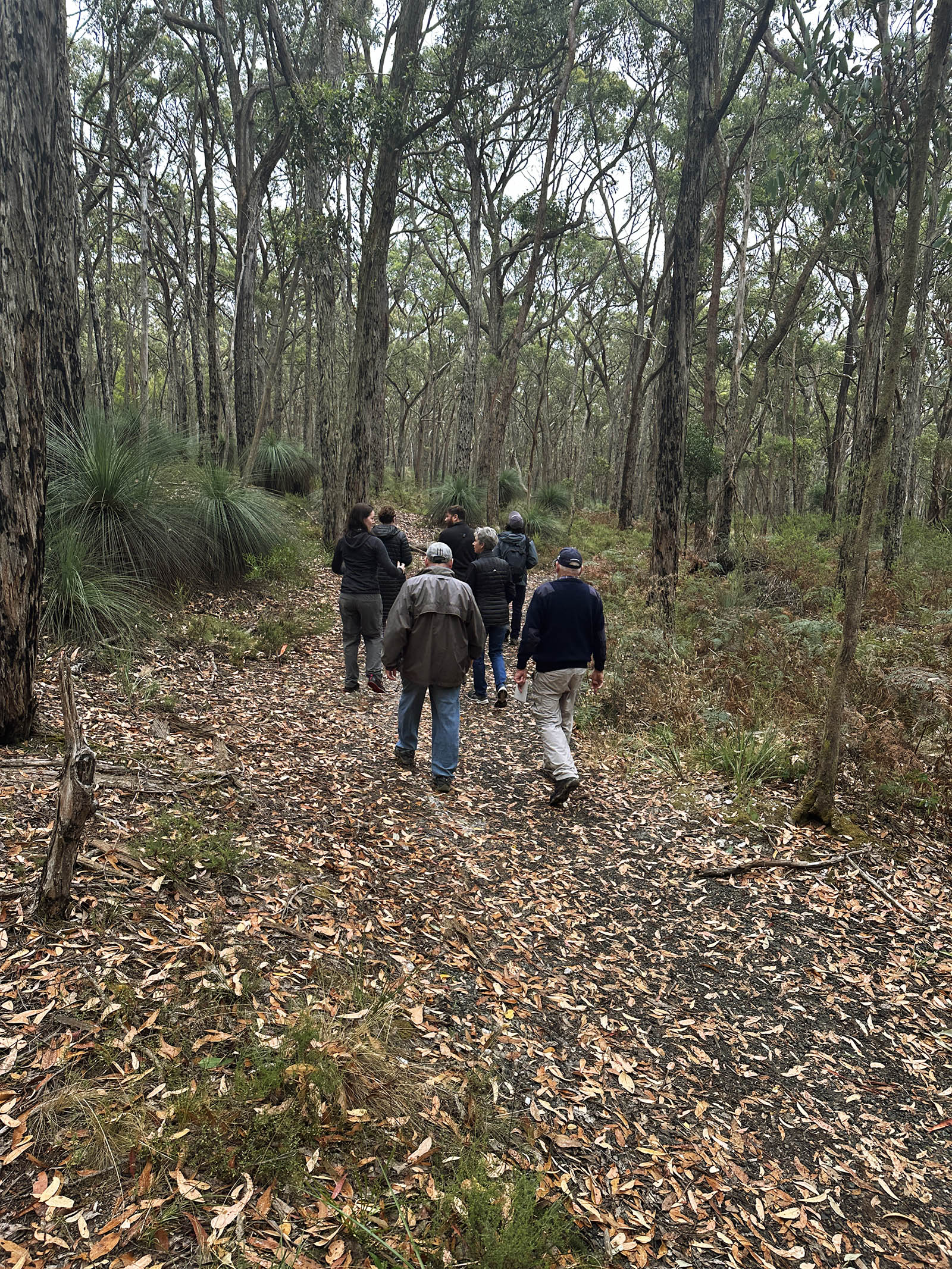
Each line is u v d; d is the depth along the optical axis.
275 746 5.25
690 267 9.20
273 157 15.20
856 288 24.17
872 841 4.88
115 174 18.17
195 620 7.45
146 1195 1.91
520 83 18.98
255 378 19.72
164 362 36.12
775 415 36.50
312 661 7.66
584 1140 2.52
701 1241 2.25
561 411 43.19
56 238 7.60
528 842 4.66
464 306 23.56
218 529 8.86
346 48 17.12
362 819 4.46
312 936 3.20
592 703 6.95
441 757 5.11
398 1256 1.89
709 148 9.22
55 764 3.94
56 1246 1.75
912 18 4.76
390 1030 2.74
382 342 22.47
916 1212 2.49
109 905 2.95
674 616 9.40
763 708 6.66
